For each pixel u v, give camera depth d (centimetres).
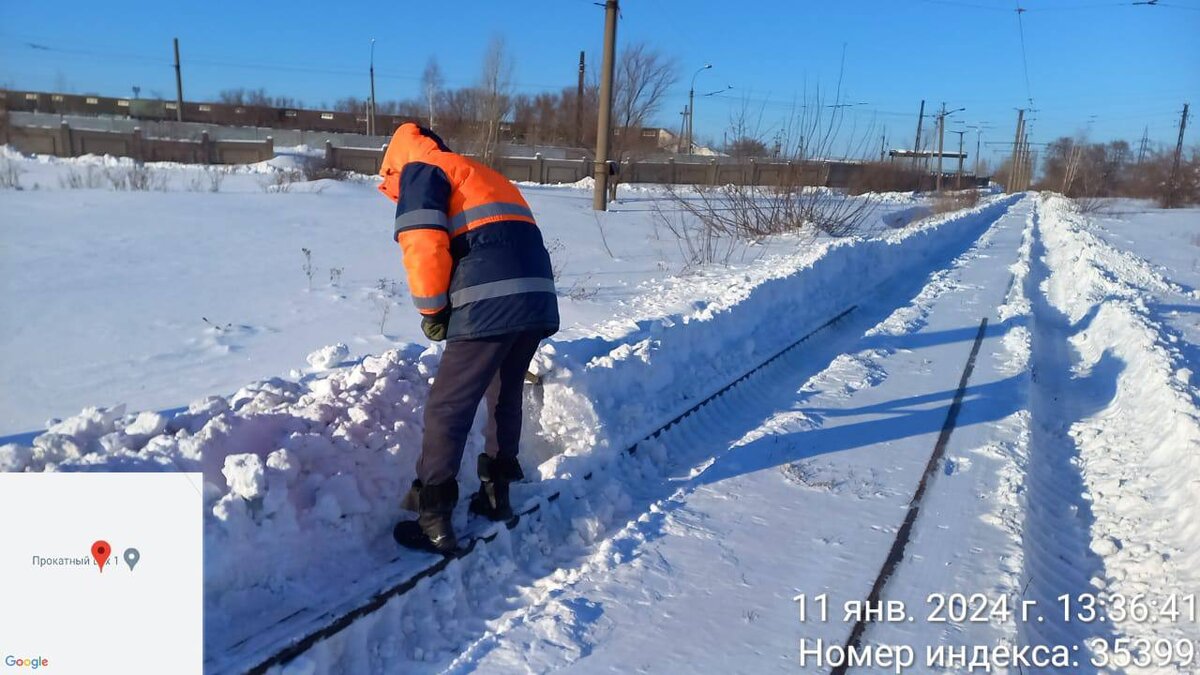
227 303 837
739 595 347
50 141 3606
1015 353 842
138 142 3612
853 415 611
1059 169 8575
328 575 332
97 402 526
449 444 359
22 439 456
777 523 419
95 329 709
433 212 341
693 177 3756
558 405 474
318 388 408
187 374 596
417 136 369
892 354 832
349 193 2230
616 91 2720
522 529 405
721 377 679
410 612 335
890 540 404
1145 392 670
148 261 1041
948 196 4250
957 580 369
